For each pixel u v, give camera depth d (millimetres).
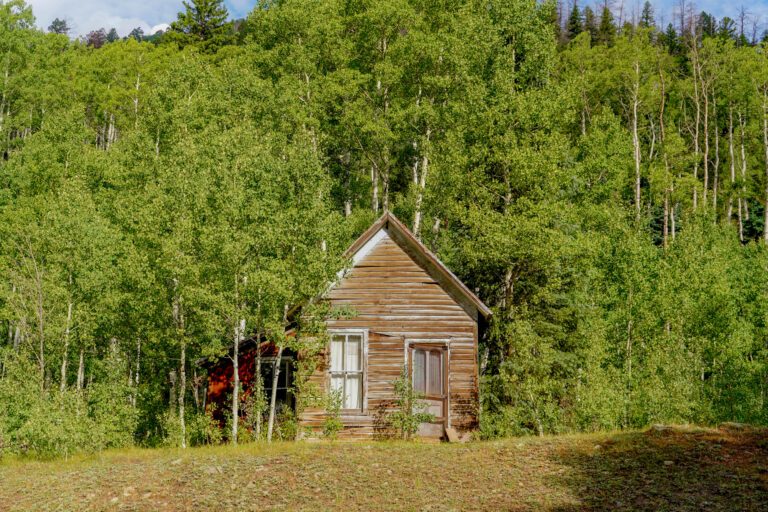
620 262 26281
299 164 17688
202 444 20328
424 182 32125
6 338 33719
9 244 25594
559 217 22812
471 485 11703
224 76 32625
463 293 18938
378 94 35188
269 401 20625
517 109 23688
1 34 43000
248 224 17484
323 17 35125
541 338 20344
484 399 20609
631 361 22953
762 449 12086
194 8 61250
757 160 59250
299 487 11867
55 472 14531
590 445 13852
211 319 16578
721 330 27203
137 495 11891
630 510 9656
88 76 46562
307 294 16859
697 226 33625
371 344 18781
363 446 15461
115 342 27344
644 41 51688
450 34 31000
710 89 58938
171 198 19469
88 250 23406
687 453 12273
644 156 51188
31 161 32406
